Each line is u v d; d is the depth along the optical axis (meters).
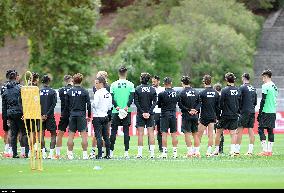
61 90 70.25
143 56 176.12
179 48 178.62
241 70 180.75
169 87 70.56
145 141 97.75
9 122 72.19
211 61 180.88
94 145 72.06
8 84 71.38
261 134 73.62
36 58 174.38
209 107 71.88
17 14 143.75
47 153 78.38
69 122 69.31
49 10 145.88
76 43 173.62
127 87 70.44
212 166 60.22
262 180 49.78
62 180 50.72
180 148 84.88
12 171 56.72
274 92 73.06
